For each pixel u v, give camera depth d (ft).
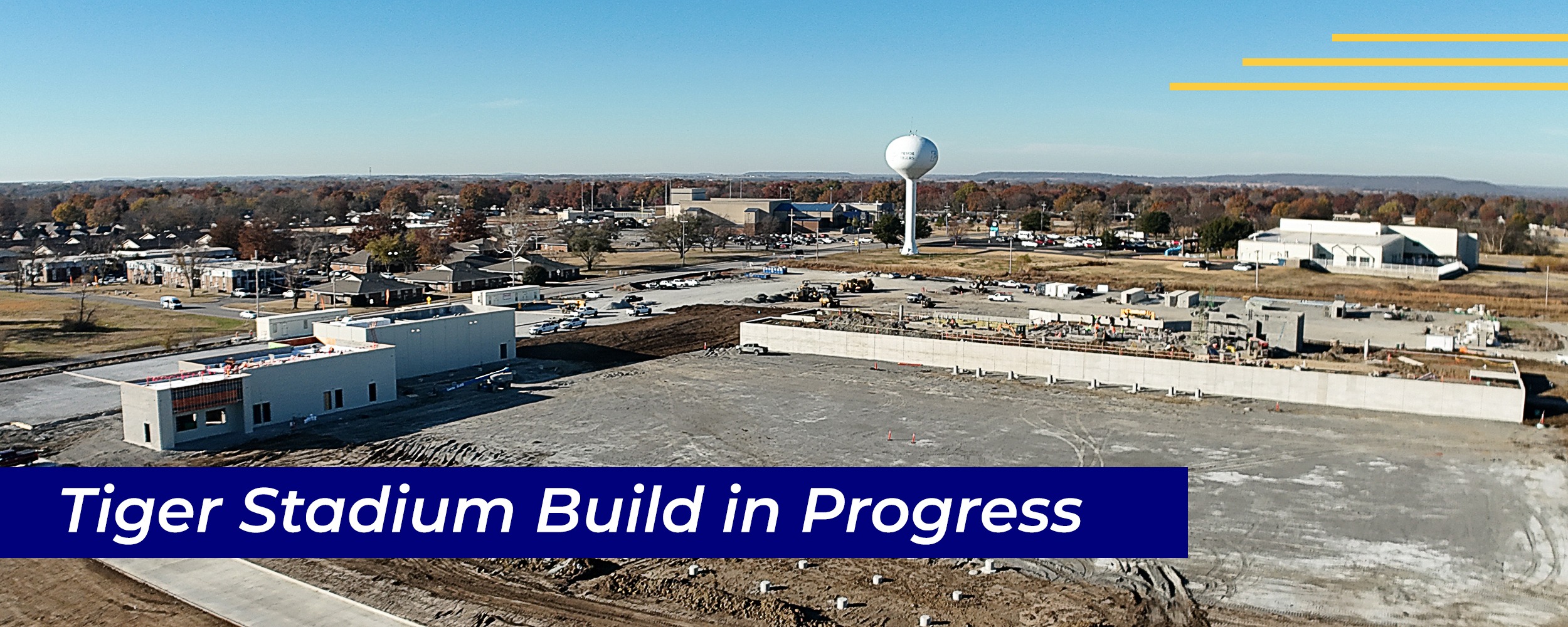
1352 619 97.71
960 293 348.18
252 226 533.96
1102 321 256.11
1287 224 457.27
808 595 102.58
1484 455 149.48
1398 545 115.14
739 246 568.82
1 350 231.30
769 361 228.02
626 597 102.12
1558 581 105.81
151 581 105.81
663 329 269.64
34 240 557.33
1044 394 191.72
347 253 473.26
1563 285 356.18
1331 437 159.43
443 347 213.05
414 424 168.14
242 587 104.63
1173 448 154.20
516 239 538.88
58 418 170.60
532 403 184.75
